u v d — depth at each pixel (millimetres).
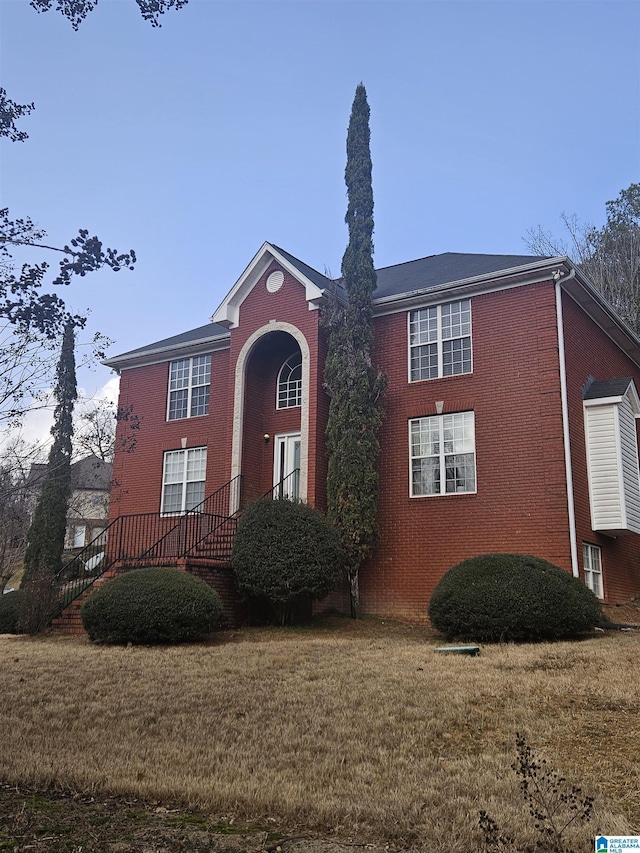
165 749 7121
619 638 13070
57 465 8312
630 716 7844
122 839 4961
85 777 6223
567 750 6887
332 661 11344
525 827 4934
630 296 35406
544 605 12758
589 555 16812
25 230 6758
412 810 5332
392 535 17906
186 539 18172
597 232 38312
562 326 16859
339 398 18016
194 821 5367
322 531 16141
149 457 22938
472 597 13109
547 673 9969
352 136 20109
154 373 23688
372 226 19328
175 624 13562
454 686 9328
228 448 20109
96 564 20562
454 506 17203
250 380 20641
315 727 7762
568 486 15859
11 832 5098
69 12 7125
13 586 32844
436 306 18594
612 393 17531
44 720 8430
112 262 6867
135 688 9773
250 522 16328
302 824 5301
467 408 17516
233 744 7277
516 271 17156
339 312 18891
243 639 14484
